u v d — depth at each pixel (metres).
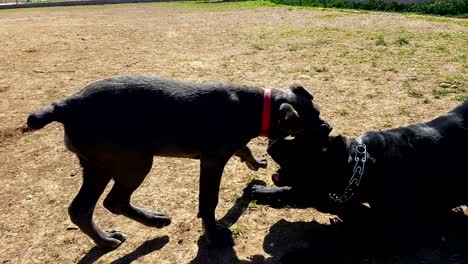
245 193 1.29
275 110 1.07
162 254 1.09
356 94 1.93
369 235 1.09
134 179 1.05
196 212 1.23
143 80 1.04
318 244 1.09
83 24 4.40
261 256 1.06
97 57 2.78
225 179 1.37
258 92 1.09
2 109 1.97
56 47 3.12
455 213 1.20
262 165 1.37
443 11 4.09
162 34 3.54
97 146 0.99
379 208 1.09
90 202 1.05
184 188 1.34
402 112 1.72
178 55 2.75
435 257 1.03
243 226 1.17
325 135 1.09
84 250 1.12
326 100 1.88
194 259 1.07
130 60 2.67
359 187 1.08
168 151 1.06
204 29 3.72
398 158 1.09
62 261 1.10
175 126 1.02
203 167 1.07
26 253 1.12
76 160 1.53
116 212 1.09
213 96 1.05
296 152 1.09
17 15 6.26
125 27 4.04
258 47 2.85
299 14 4.48
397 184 1.08
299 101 1.08
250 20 4.19
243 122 1.06
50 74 2.44
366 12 4.42
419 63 2.31
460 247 1.06
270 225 1.17
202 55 2.72
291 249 1.08
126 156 1.01
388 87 2.00
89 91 1.01
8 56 2.88
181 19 4.57
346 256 1.05
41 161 1.54
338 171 1.08
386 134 1.13
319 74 2.23
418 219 1.09
